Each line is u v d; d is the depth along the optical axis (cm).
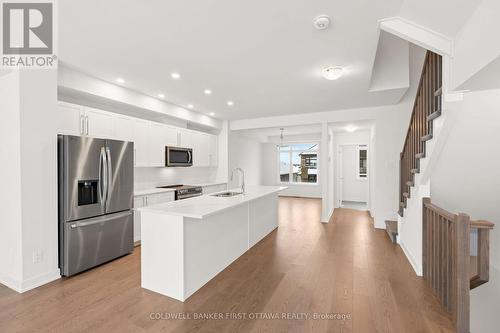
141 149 427
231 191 411
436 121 236
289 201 876
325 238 421
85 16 203
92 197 309
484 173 276
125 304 221
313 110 532
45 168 260
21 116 240
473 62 168
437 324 194
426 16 191
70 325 191
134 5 188
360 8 193
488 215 320
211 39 240
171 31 226
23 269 243
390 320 198
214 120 620
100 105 394
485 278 208
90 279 270
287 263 314
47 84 261
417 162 299
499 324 297
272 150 1031
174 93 413
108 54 272
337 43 247
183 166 516
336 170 737
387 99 443
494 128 232
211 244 273
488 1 149
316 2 185
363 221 552
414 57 459
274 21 210
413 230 310
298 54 271
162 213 237
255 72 323
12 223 248
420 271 276
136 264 313
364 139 718
